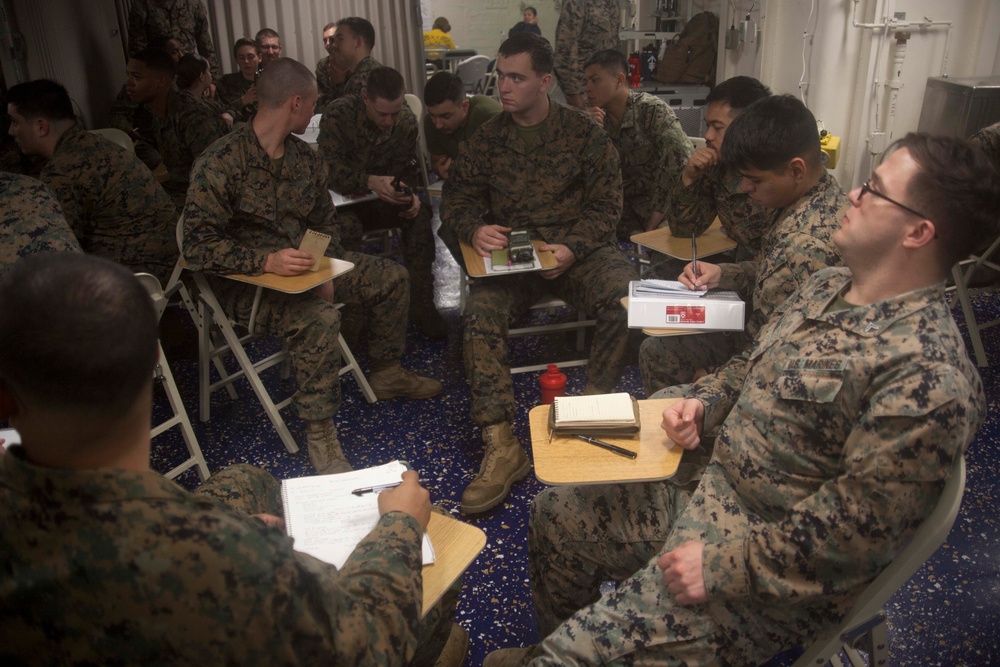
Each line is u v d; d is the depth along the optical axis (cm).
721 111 249
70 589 78
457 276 453
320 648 87
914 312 120
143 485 81
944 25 433
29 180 197
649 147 375
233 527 84
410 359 351
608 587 213
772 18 456
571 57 585
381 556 110
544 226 309
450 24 880
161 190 317
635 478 150
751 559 121
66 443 79
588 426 163
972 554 216
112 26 544
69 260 79
